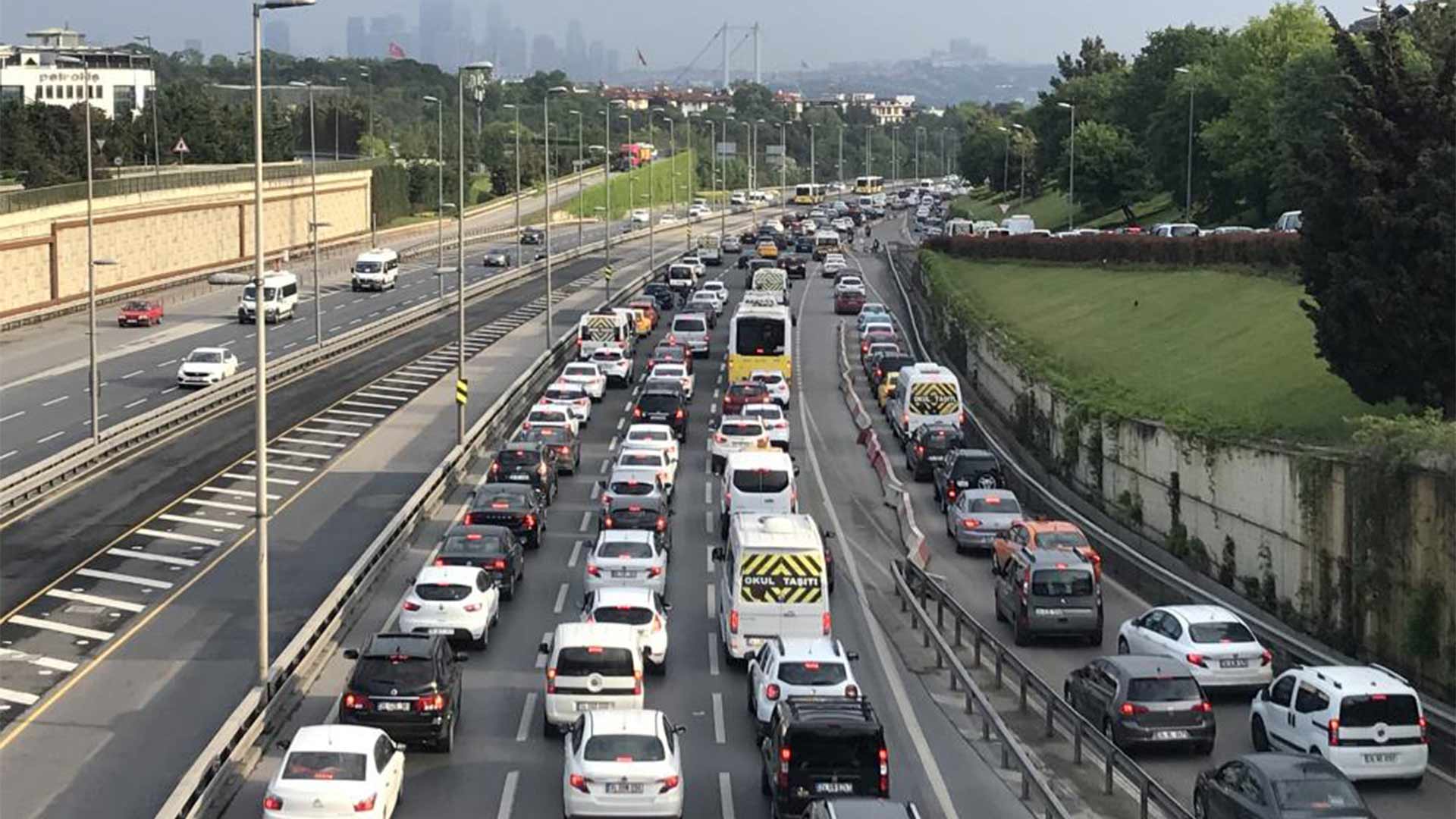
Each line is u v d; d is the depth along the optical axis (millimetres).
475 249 165375
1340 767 28656
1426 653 34219
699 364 93750
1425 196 42062
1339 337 43969
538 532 50156
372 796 25562
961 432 64688
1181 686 31172
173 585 45188
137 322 102125
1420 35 69125
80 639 39938
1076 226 148875
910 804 23531
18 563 47188
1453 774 30188
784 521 39469
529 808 28547
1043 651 40500
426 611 38562
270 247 146625
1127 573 47688
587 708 31906
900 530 55312
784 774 26516
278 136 183250
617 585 42031
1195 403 53312
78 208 109562
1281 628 40750
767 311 79375
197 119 167875
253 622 41594
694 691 36500
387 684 30781
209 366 79625
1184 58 156125
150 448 64500
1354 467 37312
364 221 174875
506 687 36312
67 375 83000
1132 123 159125
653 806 26734
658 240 182125
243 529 51812
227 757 29484
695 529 54156
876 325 97438
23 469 58125
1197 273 80625
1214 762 31062
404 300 121125
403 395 78938
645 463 57781
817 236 160875
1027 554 41750
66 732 33125
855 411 77688
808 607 37469
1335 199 44094
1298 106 101312
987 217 185375
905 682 37312
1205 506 46281
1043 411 63531
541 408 66500
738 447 63375
